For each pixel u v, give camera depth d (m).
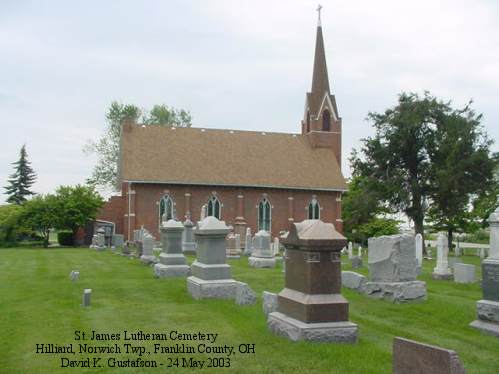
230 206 60.09
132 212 56.41
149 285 20.06
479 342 12.05
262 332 11.91
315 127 68.31
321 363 9.59
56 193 55.12
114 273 24.56
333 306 10.91
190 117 91.88
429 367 6.57
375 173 55.81
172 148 61.62
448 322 14.17
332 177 64.75
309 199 63.03
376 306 16.17
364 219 57.50
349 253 39.38
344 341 10.81
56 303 16.14
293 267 11.67
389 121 54.22
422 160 55.81
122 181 60.00
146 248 29.69
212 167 60.94
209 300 16.56
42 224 53.88
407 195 53.31
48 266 28.39
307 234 11.03
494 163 51.25
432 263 35.28
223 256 17.42
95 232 53.59
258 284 20.83
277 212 61.81
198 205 59.00
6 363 10.05
